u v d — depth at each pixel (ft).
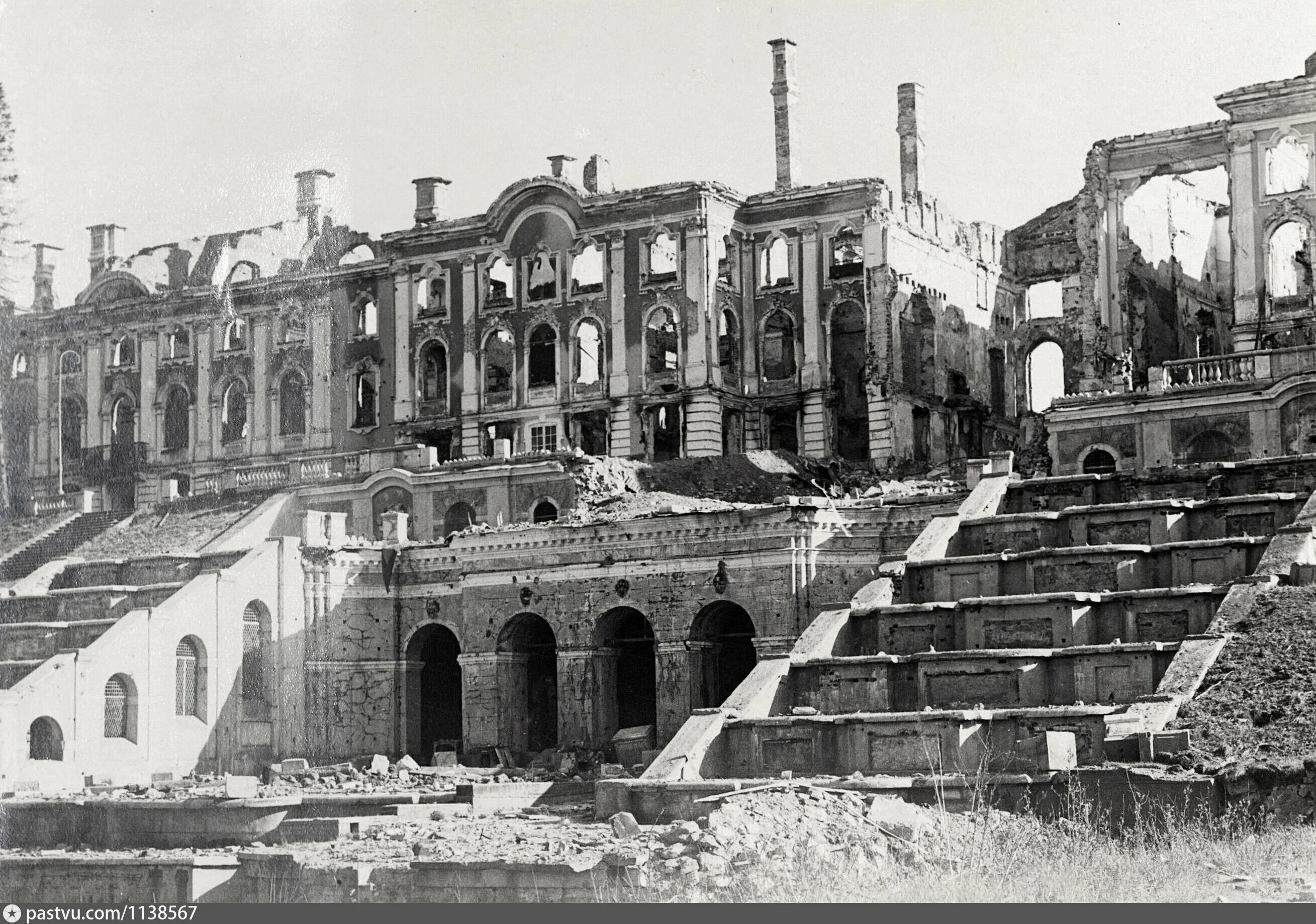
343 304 354.33
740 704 172.96
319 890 139.54
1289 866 118.52
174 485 311.06
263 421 356.59
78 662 219.61
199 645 236.43
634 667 245.86
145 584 256.93
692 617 227.20
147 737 226.58
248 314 359.05
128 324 364.99
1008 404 350.43
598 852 135.85
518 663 245.24
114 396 366.02
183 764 231.30
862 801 140.97
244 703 241.55
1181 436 246.06
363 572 253.24
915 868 125.08
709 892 122.72
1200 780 132.26
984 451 337.52
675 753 165.27
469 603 245.45
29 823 185.06
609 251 325.01
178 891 147.23
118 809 181.88
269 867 144.25
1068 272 352.08
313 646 247.91
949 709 165.58
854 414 324.19
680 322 317.01
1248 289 272.92
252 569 243.40
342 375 352.49
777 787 147.64
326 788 203.72
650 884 125.18
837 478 298.15
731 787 153.58
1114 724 146.10
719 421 315.58
